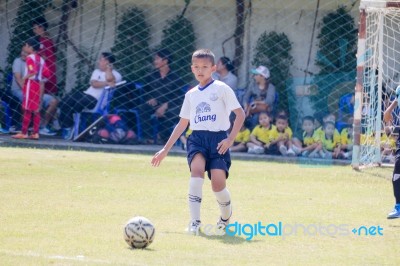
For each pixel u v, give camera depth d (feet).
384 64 174.91
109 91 173.17
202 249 72.43
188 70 183.01
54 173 122.42
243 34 187.32
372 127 149.59
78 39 189.88
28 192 103.96
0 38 187.52
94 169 128.67
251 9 186.80
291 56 185.37
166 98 177.27
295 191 111.65
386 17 164.04
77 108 175.01
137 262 65.57
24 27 185.98
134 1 187.73
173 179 120.37
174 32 185.16
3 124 180.24
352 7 184.03
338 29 184.14
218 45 188.24
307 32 185.47
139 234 71.20
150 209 94.12
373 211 96.02
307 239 78.74
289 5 185.68
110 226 82.64
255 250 72.95
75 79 189.67
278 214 92.22
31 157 140.56
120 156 148.66
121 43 185.98
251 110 168.45
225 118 81.51
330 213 93.76
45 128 179.42
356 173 134.62
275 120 173.06
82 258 66.59
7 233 77.51
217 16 188.03
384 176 131.54
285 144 162.30
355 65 183.32
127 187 110.93
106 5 189.06
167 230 81.41
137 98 176.55
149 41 187.32
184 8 187.32
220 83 81.41
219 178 80.07
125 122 175.22
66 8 188.85
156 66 177.78
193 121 81.66
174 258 67.92
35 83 168.86
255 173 130.31
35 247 71.20
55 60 187.32
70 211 90.99
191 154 80.74
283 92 182.60
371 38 152.35
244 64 187.73
